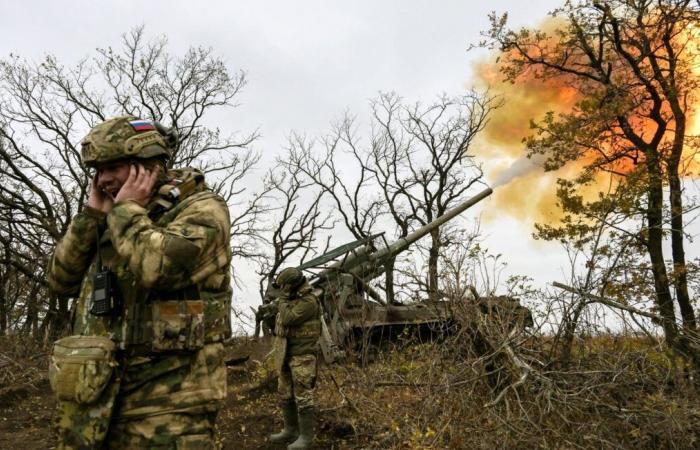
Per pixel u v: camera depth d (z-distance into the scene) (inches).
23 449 283.1
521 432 203.0
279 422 301.9
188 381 99.0
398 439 242.1
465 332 245.9
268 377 364.5
